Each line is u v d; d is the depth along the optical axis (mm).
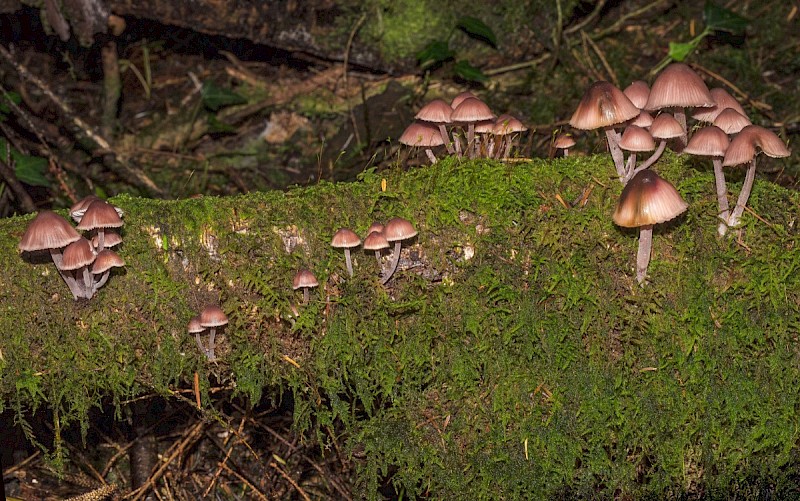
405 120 1104
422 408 680
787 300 666
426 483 688
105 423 860
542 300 668
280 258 665
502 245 667
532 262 667
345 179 1086
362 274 666
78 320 660
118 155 1060
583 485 682
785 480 683
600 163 679
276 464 833
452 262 668
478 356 673
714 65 1150
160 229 662
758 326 666
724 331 666
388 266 667
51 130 1152
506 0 1065
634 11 1190
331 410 719
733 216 664
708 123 729
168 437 857
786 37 1159
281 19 1020
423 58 1053
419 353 670
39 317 658
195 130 1163
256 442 850
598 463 679
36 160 1024
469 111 699
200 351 672
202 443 853
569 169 672
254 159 1149
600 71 1139
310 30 1039
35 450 845
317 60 1158
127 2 989
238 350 672
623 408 673
